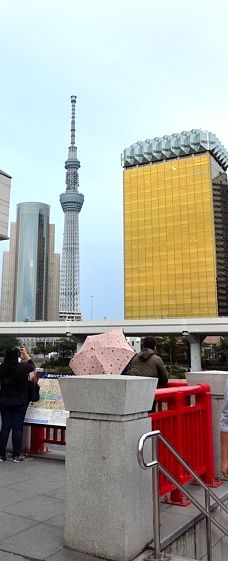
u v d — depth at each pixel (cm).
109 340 823
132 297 13888
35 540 415
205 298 12812
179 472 518
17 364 770
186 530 455
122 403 377
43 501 539
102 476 385
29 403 829
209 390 616
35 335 7838
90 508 388
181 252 13462
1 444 773
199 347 6700
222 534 540
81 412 404
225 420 431
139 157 16062
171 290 13338
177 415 524
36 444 827
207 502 469
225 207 13950
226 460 427
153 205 14212
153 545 400
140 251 14100
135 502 387
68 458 407
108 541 376
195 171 13800
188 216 13600
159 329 6519
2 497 556
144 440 365
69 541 396
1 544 405
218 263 13312
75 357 825
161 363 669
